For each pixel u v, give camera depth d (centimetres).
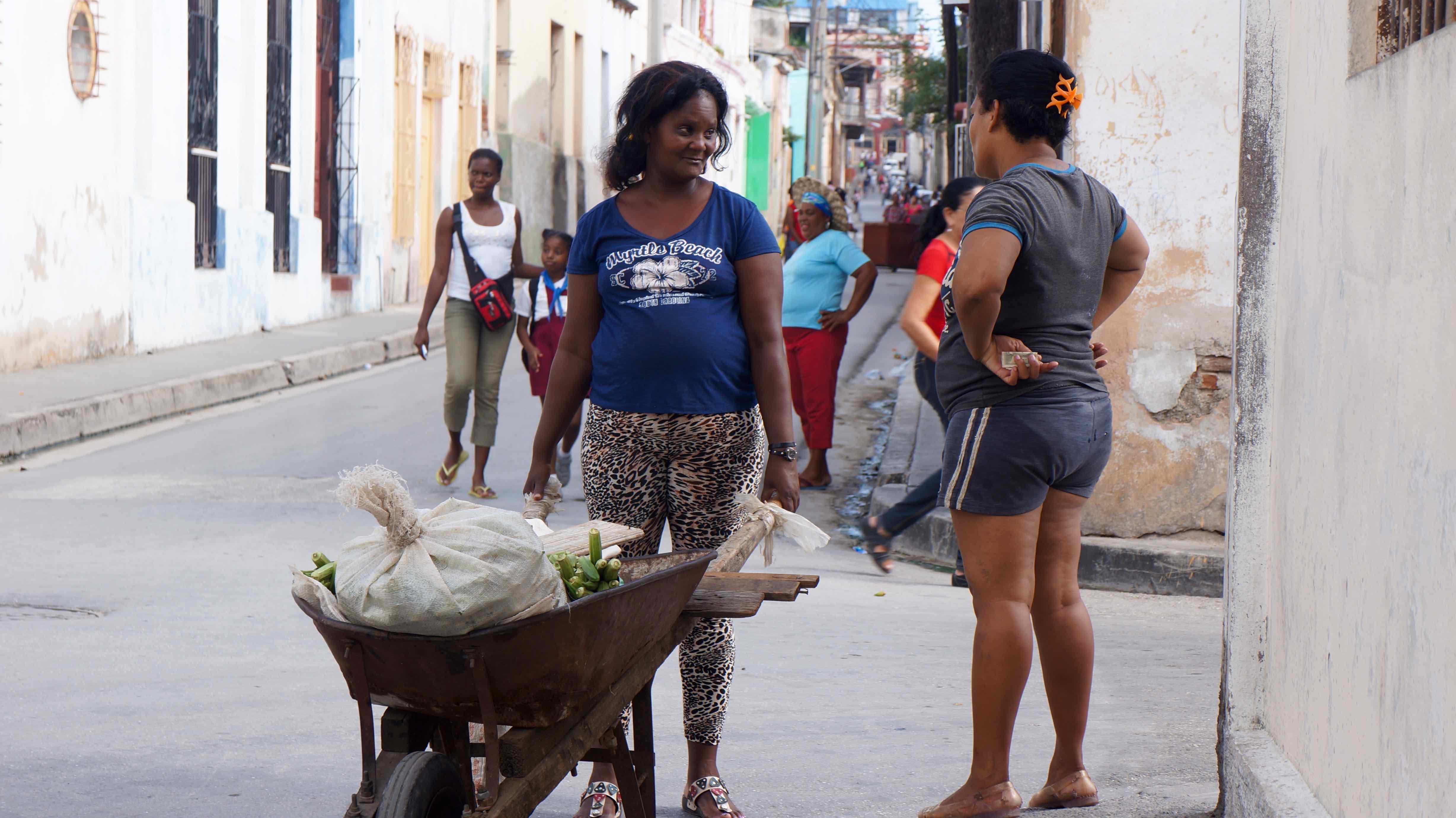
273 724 458
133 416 1157
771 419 370
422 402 1302
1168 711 471
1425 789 234
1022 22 955
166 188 1470
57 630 571
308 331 1731
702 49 3856
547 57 2850
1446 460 227
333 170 1952
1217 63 686
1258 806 316
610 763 336
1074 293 347
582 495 902
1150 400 709
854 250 940
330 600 264
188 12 1521
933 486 722
